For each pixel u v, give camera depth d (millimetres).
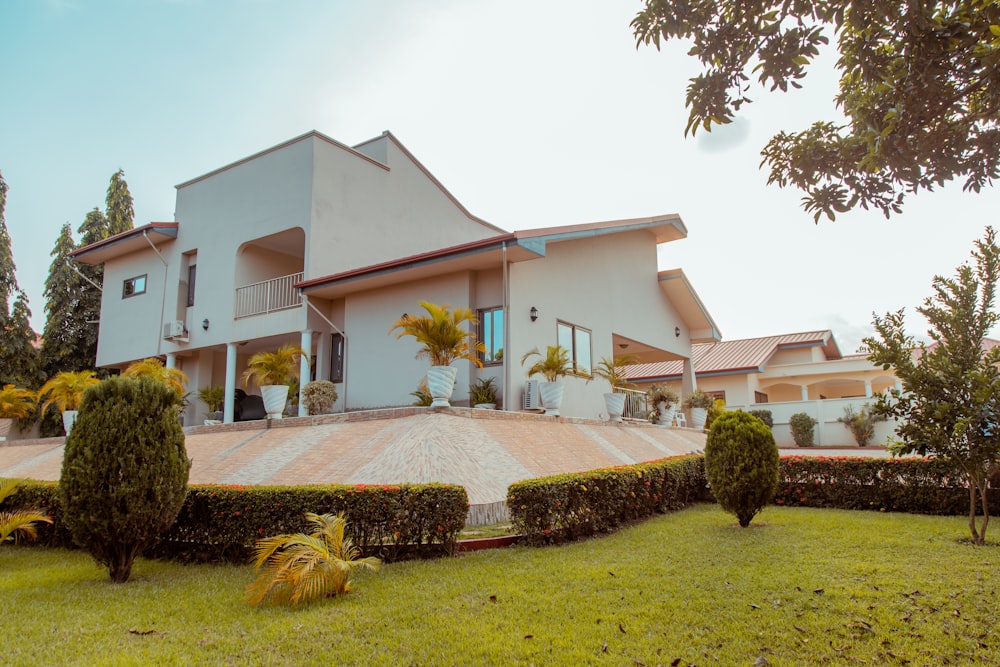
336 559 5316
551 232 14047
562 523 7297
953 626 4457
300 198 17562
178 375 16078
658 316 21609
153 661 3998
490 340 14523
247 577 6086
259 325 17750
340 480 9258
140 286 21312
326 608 4984
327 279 16094
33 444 17078
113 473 5984
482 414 11211
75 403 16266
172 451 6359
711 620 4621
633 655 4066
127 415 6141
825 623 4539
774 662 3963
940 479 9312
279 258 20031
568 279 16750
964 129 4277
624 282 19625
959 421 6785
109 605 5246
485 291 14828
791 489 10562
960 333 7332
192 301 20000
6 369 25859
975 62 3947
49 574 6645
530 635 4363
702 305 22922
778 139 5039
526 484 7301
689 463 10977
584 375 15836
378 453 9734
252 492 6773
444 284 15266
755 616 4691
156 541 7242
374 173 19484
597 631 4438
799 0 3875
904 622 4551
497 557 6570
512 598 5129
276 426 12781
